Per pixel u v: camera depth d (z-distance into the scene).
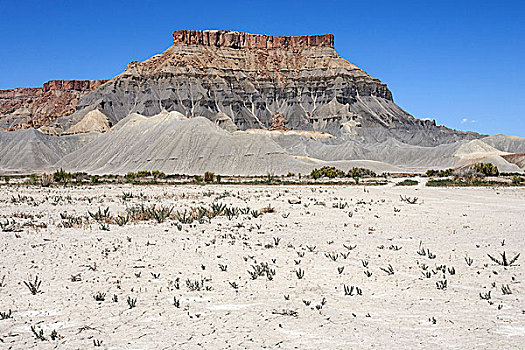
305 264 16.05
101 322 10.61
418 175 118.44
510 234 22.20
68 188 58.19
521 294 12.65
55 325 10.48
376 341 9.52
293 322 10.59
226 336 9.82
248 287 13.30
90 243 19.27
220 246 18.91
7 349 9.25
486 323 10.52
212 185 68.62
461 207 34.47
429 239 20.94
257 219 27.17
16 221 25.58
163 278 14.20
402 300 12.20
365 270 15.28
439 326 10.36
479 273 14.87
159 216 26.62
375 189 55.44
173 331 10.09
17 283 13.50
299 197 42.12
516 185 66.06
